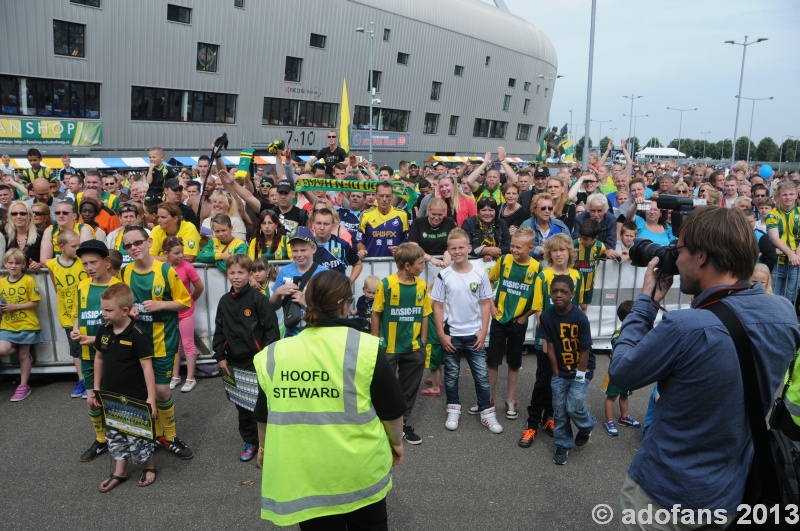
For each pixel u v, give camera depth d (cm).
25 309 578
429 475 444
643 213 727
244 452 465
